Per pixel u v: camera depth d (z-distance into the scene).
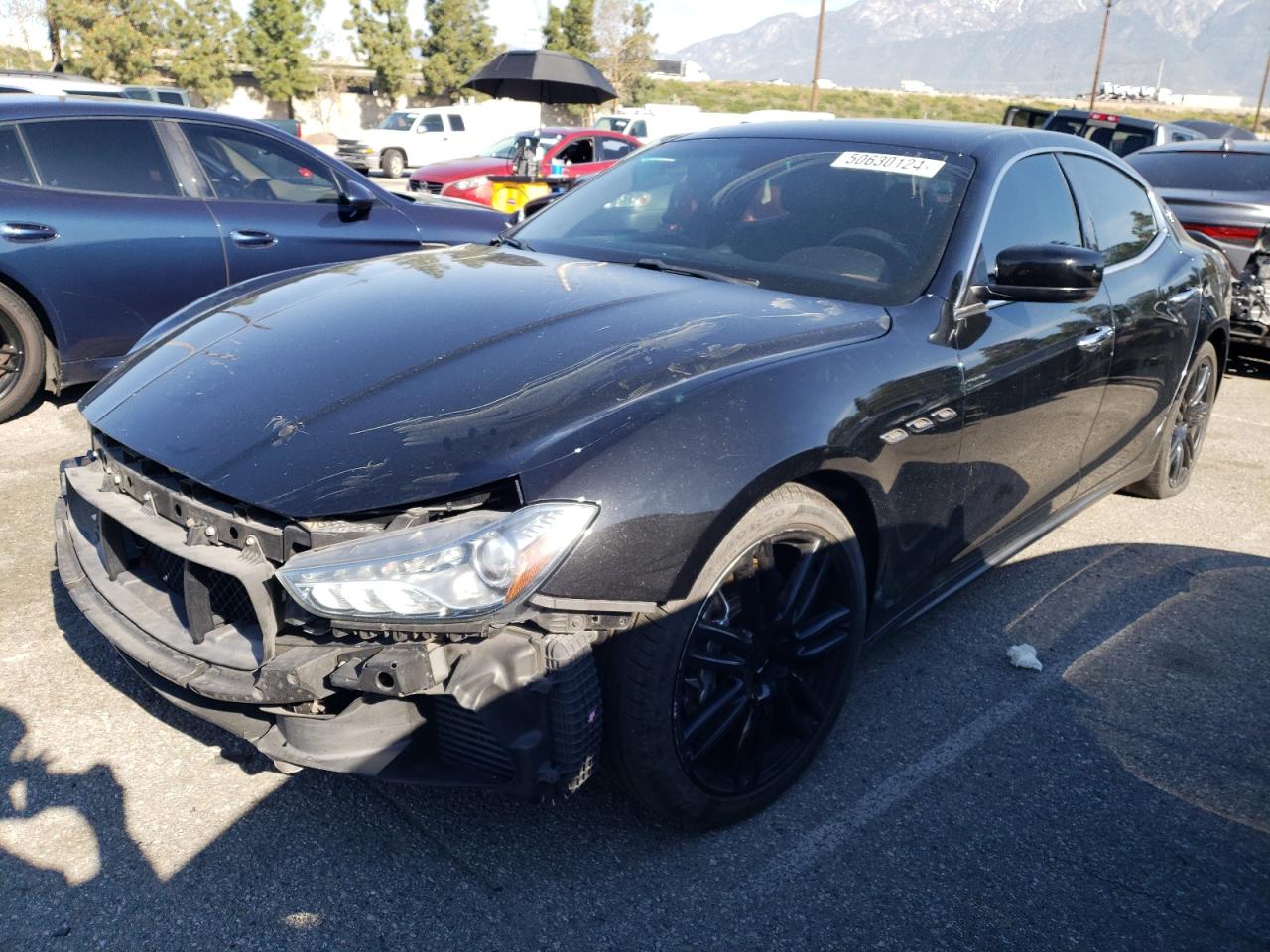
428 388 2.09
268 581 1.88
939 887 2.19
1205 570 3.96
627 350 2.20
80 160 4.80
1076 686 3.06
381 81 43.56
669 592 1.94
